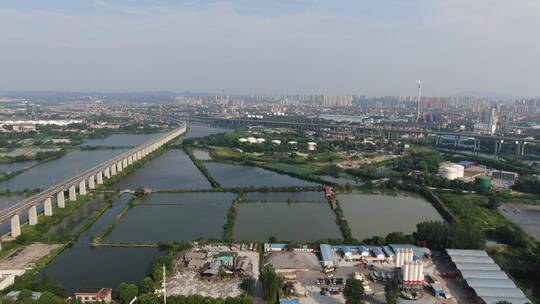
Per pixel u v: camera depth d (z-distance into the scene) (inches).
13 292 6058.1
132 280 6835.6
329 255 7529.5
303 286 6619.1
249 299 5910.4
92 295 5954.7
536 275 7052.2
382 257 7588.6
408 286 6515.8
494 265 7037.4
